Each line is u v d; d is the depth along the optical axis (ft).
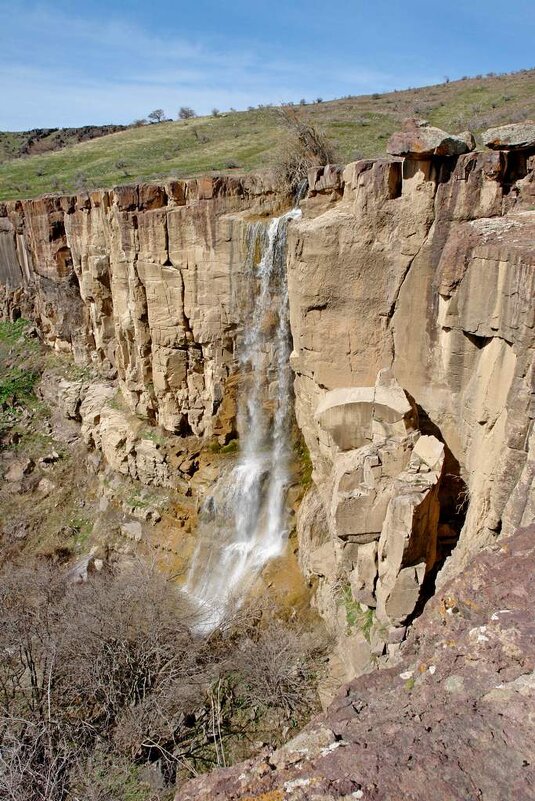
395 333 41.01
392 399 38.40
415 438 37.58
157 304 59.57
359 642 37.68
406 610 34.94
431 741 13.07
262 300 54.13
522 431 27.96
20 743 32.58
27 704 39.60
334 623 42.16
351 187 41.14
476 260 32.48
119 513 65.05
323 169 43.75
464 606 18.43
